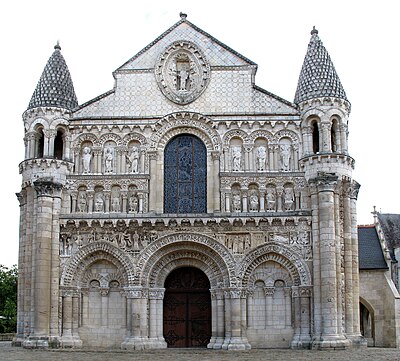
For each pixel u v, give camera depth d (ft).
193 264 172.45
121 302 170.60
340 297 163.22
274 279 169.78
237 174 174.50
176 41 183.62
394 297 202.28
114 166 177.17
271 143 176.35
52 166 172.24
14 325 322.96
